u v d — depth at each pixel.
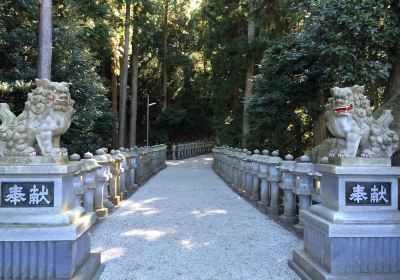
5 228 3.76
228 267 4.92
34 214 3.86
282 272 4.76
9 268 3.79
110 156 8.99
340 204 4.07
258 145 17.39
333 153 4.42
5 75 13.30
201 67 35.72
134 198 10.57
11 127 3.99
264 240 6.21
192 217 7.99
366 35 8.88
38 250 3.82
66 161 4.18
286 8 14.84
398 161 6.96
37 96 4.03
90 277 4.22
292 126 16.27
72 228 3.82
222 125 23.25
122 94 24.78
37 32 14.34
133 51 28.69
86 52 17.05
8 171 3.82
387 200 4.10
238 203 9.88
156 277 4.55
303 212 4.84
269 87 13.55
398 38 8.96
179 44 35.25
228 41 20.72
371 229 3.94
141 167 14.36
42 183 3.91
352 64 9.31
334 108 4.31
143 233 6.60
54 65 14.73
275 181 8.33
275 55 12.95
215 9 21.02
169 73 37.47
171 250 5.62
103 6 20.33
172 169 20.89
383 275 3.92
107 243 5.97
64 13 16.12
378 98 13.31
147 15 26.05
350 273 3.96
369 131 4.23
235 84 21.02
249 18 17.17
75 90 15.15
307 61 12.17
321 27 9.71
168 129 36.53
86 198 7.17
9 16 13.58
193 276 4.60
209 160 28.69
